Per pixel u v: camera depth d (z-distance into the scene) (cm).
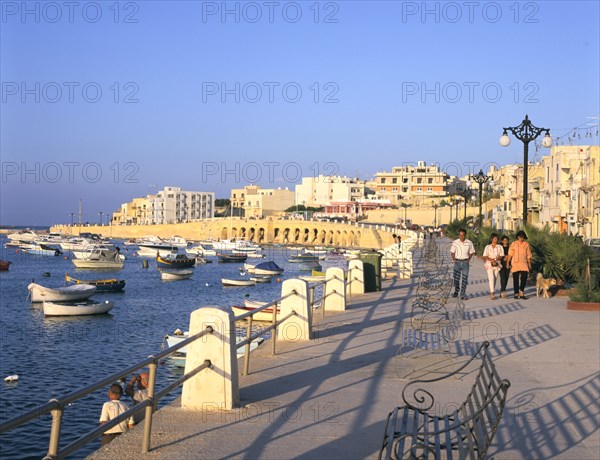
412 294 2420
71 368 2980
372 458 680
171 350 735
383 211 17312
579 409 870
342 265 10481
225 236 19500
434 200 18275
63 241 16912
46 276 9162
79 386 2619
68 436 1927
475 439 586
